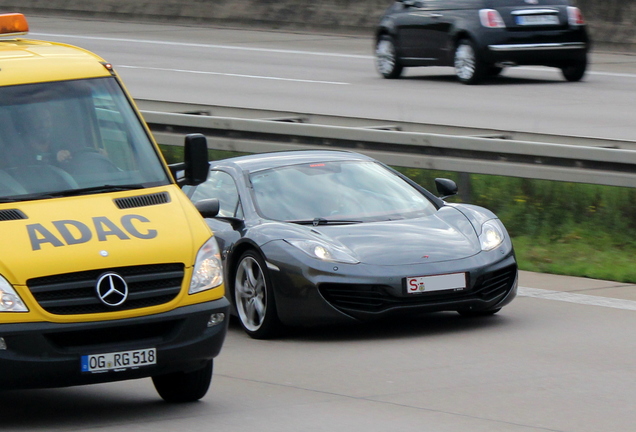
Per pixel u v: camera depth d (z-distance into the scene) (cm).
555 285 2817
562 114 5119
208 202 2266
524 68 7106
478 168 3309
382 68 6775
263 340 2392
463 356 2150
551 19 6128
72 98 1925
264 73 7088
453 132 3703
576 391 1873
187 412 1836
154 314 1702
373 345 2281
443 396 1869
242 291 2461
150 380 2094
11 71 1928
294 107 5534
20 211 1731
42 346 1634
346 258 2314
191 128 4038
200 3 10119
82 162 1862
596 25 7925
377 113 5241
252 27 9750
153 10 10369
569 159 3122
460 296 2344
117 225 1736
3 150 1833
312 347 2295
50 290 1639
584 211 3441
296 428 1706
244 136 3881
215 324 1769
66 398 1981
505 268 2394
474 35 6138
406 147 3481
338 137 3597
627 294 2678
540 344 2219
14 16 2162
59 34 9581
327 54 8031
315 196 2564
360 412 1786
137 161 1905
